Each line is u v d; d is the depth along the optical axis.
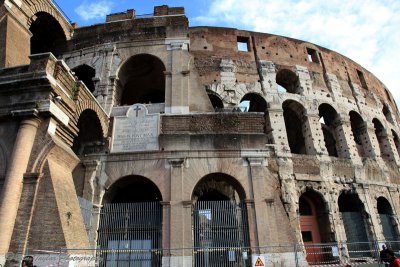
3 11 20.17
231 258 20.64
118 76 27.09
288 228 21.45
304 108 34.56
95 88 26.25
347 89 39.66
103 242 21.06
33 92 17.03
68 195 16.64
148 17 28.86
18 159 15.59
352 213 31.89
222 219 21.77
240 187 22.48
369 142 37.66
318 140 33.12
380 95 45.16
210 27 36.31
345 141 34.94
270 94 33.75
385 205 35.44
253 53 36.03
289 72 36.78
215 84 33.16
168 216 20.89
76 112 19.25
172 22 28.50
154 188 28.16
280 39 38.06
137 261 20.58
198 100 25.45
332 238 29.08
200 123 23.95
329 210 30.00
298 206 29.02
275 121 32.41
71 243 15.13
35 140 16.41
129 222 21.56
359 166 33.84
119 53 27.64
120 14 30.41
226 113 24.31
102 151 23.31
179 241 20.11
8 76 17.31
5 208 14.58
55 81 17.31
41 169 15.88
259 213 21.44
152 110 25.00
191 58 27.00
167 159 22.64
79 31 29.55
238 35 36.72
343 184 32.06
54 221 14.89
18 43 20.42
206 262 20.80
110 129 24.22
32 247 14.39
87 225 20.59
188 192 21.64
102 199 22.14
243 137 23.45
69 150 17.94
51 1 26.06
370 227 31.31
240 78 34.06
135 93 33.62
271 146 30.77
